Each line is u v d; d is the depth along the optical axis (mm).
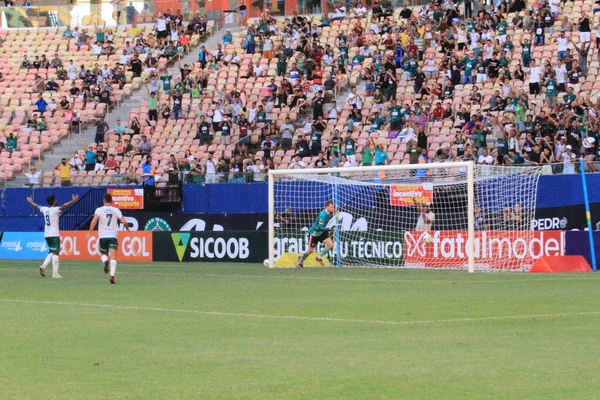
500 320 26781
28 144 84938
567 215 61438
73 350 21672
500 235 52781
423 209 60125
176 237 63656
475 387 16922
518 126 67562
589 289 37062
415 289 38062
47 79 93250
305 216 68625
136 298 34656
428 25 82938
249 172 71312
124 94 88438
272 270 52594
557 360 19734
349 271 51344
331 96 80188
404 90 78000
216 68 87188
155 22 97062
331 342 22609
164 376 18266
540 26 77750
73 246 67938
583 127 65312
